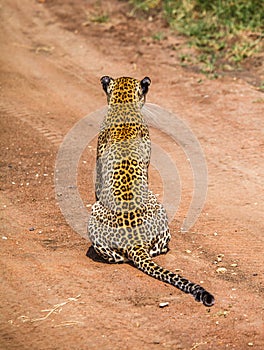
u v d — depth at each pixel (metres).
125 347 9.00
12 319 9.84
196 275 10.70
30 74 21.73
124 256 10.95
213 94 18.95
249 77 19.84
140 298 10.09
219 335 9.13
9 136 17.25
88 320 9.67
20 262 11.45
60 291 10.48
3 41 24.50
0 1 28.27
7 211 13.40
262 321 9.42
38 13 26.81
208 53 21.70
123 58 22.34
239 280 10.55
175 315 9.62
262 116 17.39
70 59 22.77
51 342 9.22
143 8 25.45
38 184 14.60
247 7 23.19
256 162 15.07
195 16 24.22
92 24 25.23
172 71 20.86
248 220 12.66
